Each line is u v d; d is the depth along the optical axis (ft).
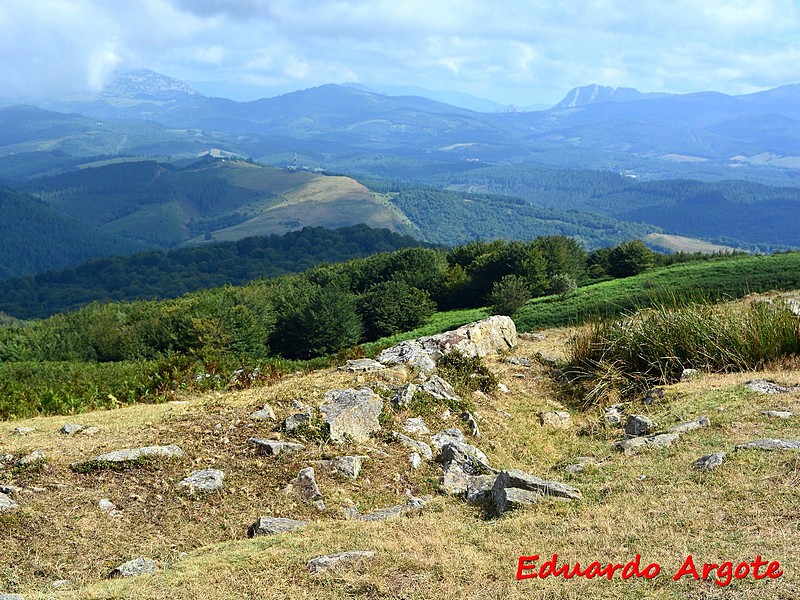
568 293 185.98
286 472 31.53
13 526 25.07
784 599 17.11
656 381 48.96
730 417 34.40
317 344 148.87
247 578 21.31
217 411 38.17
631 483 27.58
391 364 52.37
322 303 151.02
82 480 29.17
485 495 29.45
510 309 173.37
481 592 19.51
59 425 39.99
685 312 54.24
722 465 27.14
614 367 52.11
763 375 42.93
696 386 43.09
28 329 152.87
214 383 56.90
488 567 21.16
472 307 218.59
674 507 23.91
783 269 174.81
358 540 24.16
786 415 33.30
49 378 69.72
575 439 40.45
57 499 27.45
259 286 209.26
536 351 66.08
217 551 24.09
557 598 18.75
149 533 26.09
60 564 23.39
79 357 125.08
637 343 52.80
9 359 119.75
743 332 49.62
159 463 30.96
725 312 53.93
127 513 27.17
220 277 622.54
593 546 21.77
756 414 34.19
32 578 22.47
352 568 21.44
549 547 22.26
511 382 54.70
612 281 204.44
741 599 17.40
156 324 131.54
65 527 25.53
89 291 597.11
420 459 34.76
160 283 612.29
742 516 22.30
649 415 39.81
